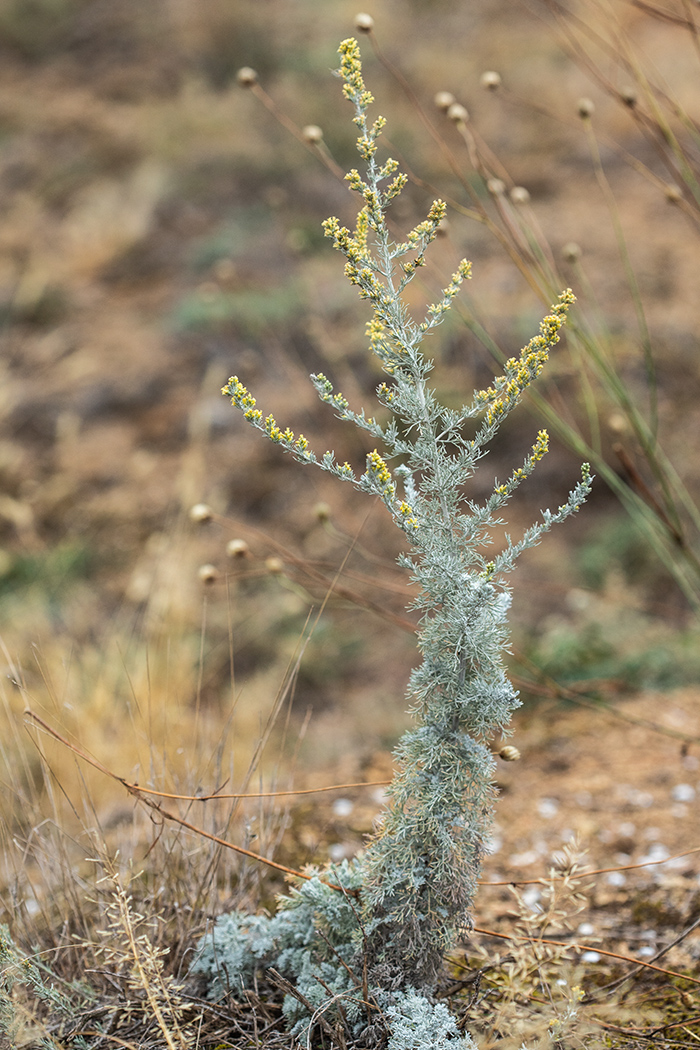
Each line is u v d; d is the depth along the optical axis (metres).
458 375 4.64
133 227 6.50
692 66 6.36
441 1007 1.39
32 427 5.33
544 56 7.14
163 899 1.79
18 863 1.83
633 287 2.47
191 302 5.71
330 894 1.55
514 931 1.94
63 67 8.29
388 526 4.49
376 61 7.40
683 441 4.38
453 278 1.41
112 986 1.64
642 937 1.92
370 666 3.88
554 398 2.83
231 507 4.76
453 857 1.40
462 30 7.70
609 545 4.14
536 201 6.16
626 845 2.36
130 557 4.57
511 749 1.49
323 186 6.45
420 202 5.89
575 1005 1.46
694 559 2.53
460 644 1.39
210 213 6.57
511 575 4.10
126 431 5.26
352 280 1.39
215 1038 1.52
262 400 5.12
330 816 2.55
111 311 6.07
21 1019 1.43
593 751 2.96
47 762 1.80
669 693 3.33
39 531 4.74
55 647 3.51
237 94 7.43
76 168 7.21
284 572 2.41
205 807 1.86
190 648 3.72
